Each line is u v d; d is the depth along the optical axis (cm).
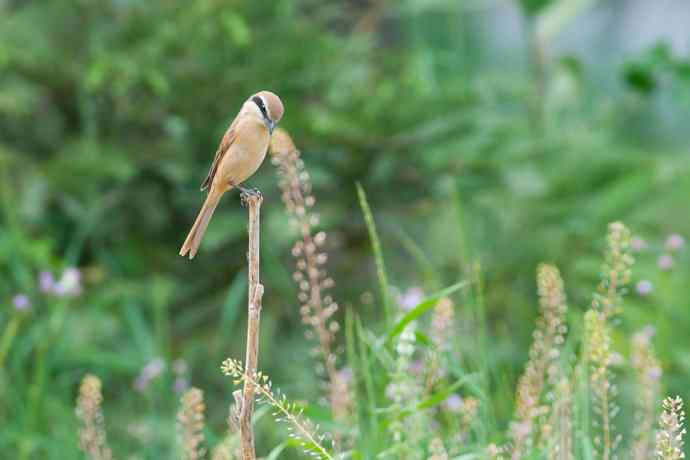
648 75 1345
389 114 1262
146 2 1268
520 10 1459
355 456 590
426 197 1283
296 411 662
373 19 1469
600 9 1800
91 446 705
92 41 1236
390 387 661
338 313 1204
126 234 1244
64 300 1002
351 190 1276
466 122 1280
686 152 1317
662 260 926
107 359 1019
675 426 535
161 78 1173
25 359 1058
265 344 1125
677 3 1778
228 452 627
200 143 1266
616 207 1198
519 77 1399
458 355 755
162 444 938
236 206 1252
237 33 1189
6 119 1258
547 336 680
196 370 1123
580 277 1147
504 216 1206
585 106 1453
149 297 1161
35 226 1221
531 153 1273
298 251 705
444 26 1580
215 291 1235
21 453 870
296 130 1235
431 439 661
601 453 693
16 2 1355
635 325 998
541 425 649
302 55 1276
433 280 877
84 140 1216
